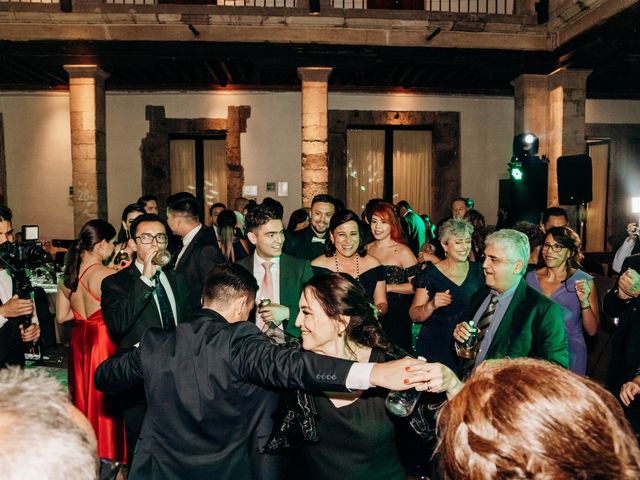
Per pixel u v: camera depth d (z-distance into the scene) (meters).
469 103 9.90
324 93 7.46
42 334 2.80
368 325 1.66
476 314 2.40
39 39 7.02
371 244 3.74
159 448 1.64
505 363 0.73
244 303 1.84
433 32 6.98
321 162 7.51
